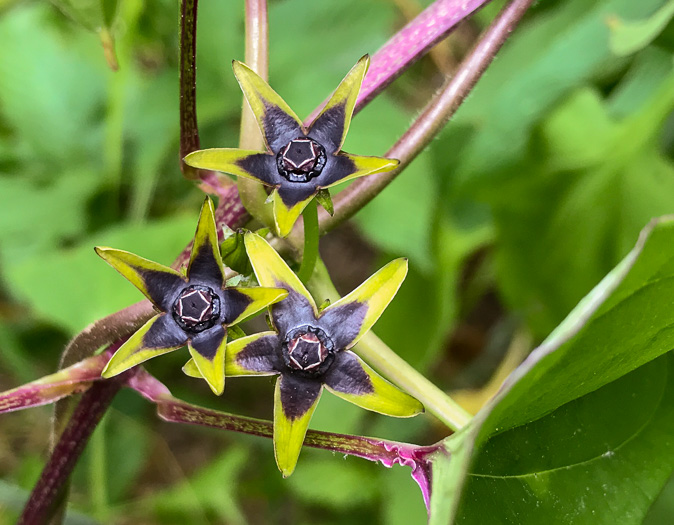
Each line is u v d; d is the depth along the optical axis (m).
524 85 0.31
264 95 0.20
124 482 0.42
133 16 0.32
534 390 0.20
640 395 0.21
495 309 0.50
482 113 0.36
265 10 0.22
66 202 0.39
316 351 0.20
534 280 0.36
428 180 0.36
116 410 0.41
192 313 0.20
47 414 0.45
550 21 0.36
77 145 0.41
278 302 0.20
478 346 0.49
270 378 0.20
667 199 0.32
